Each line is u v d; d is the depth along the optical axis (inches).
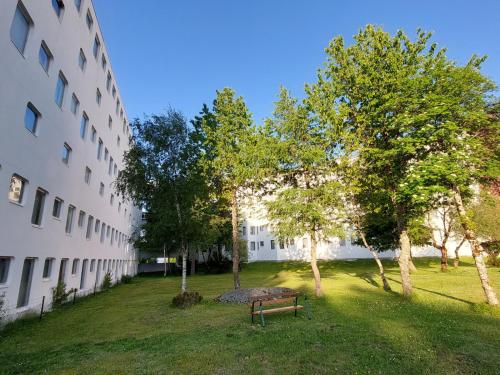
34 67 496.4
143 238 1689.2
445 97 449.1
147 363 252.8
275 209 581.9
